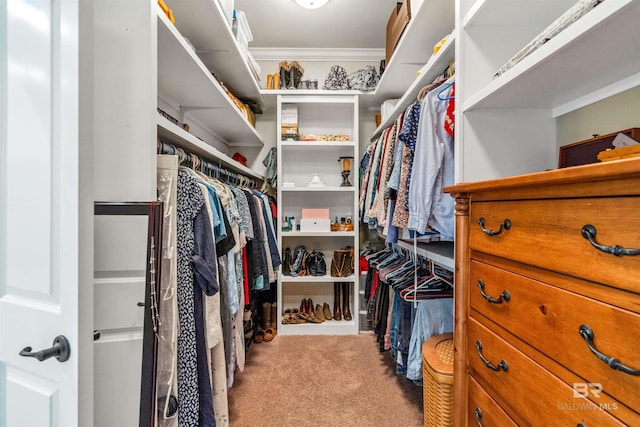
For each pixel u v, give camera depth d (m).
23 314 0.69
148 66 0.86
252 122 2.49
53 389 0.65
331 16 2.12
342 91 2.40
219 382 1.15
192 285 0.99
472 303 0.76
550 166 0.95
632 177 0.38
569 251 0.47
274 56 2.63
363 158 2.43
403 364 1.49
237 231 1.39
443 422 0.98
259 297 2.38
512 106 0.93
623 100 0.76
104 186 0.86
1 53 0.70
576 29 0.56
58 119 0.62
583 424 0.45
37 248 0.66
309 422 1.34
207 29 1.46
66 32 0.60
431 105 1.08
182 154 1.22
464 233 0.79
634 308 0.38
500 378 0.64
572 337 0.47
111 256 0.85
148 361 0.79
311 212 2.54
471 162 0.95
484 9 0.86
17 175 0.69
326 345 2.16
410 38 1.51
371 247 2.72
